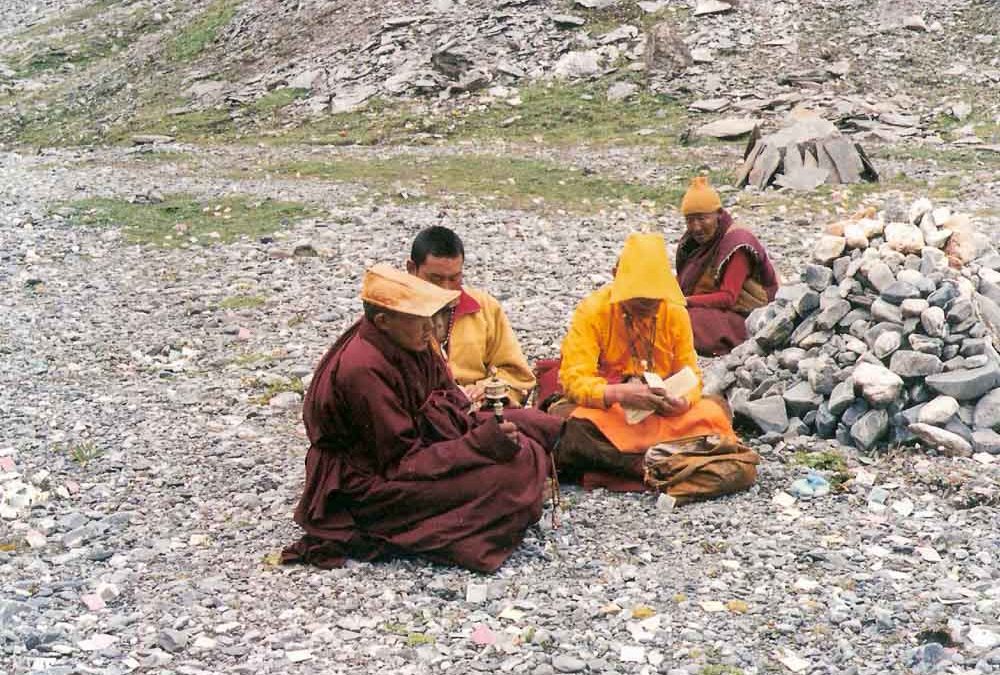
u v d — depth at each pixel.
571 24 25.14
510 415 5.85
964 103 20.66
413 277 5.48
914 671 4.50
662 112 21.59
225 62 28.44
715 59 23.31
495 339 6.51
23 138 26.52
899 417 6.62
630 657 4.64
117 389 8.52
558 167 18.00
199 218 14.97
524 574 5.42
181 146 22.44
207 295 11.20
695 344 8.09
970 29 23.58
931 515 5.89
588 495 6.27
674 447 6.17
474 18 26.17
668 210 15.14
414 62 25.06
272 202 15.70
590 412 6.29
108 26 33.59
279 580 5.39
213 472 6.81
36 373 8.96
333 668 4.60
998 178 16.12
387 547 5.52
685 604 5.08
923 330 6.87
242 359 9.14
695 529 5.83
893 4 24.50
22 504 6.33
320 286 11.38
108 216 15.08
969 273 7.49
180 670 4.57
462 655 4.70
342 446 5.56
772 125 20.02
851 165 16.34
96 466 6.94
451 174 17.80
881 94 21.53
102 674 4.52
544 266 11.97
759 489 6.27
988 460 6.38
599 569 5.44
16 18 36.50
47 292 11.55
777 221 14.03
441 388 5.76
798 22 24.30
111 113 27.09
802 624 4.89
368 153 20.38
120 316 10.60
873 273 7.16
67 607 5.13
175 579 5.41
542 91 23.02
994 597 5.05
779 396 7.06
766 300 8.32
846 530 5.76
